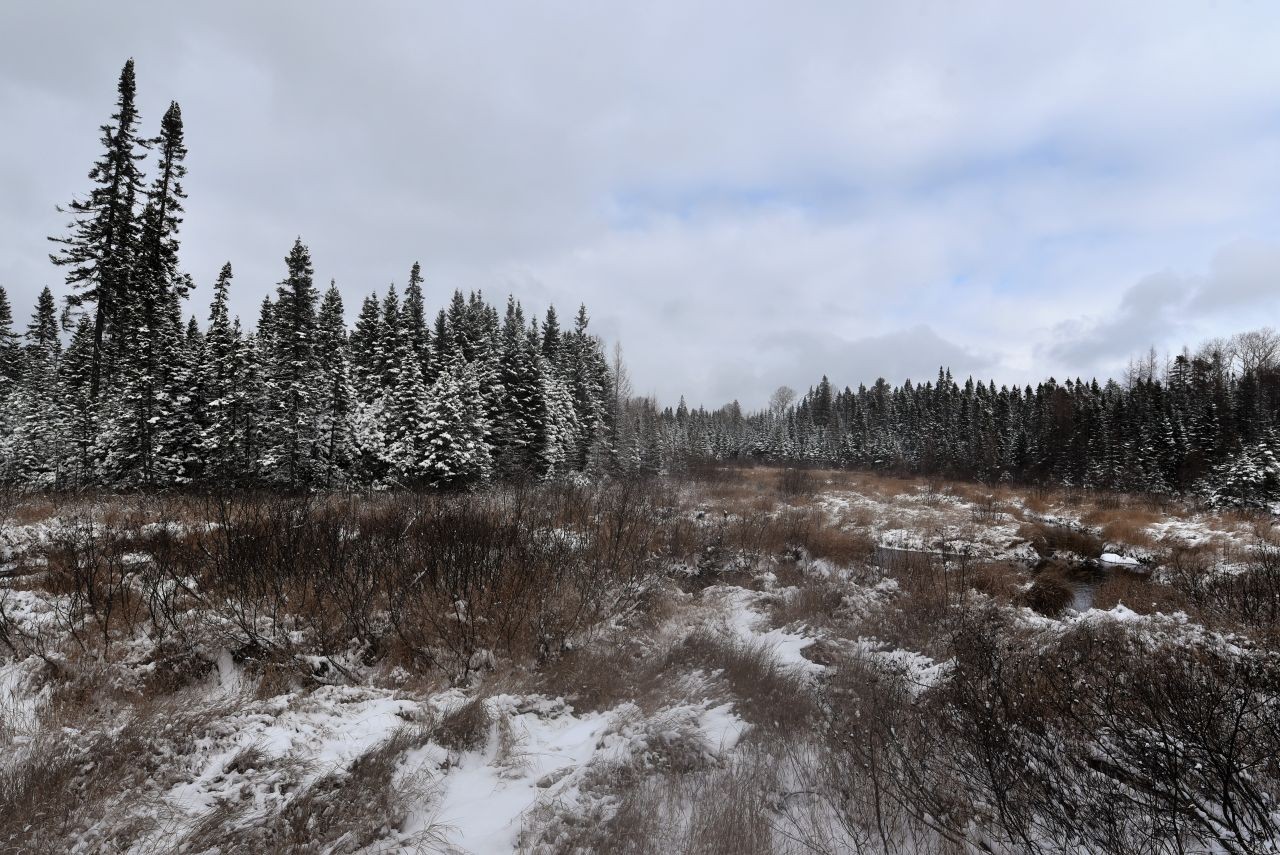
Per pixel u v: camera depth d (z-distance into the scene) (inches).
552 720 241.4
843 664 297.4
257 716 212.1
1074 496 1366.9
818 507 1057.5
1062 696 197.6
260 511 441.7
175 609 272.8
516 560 389.4
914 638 358.3
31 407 1152.2
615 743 205.9
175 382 864.3
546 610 335.3
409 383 1023.6
